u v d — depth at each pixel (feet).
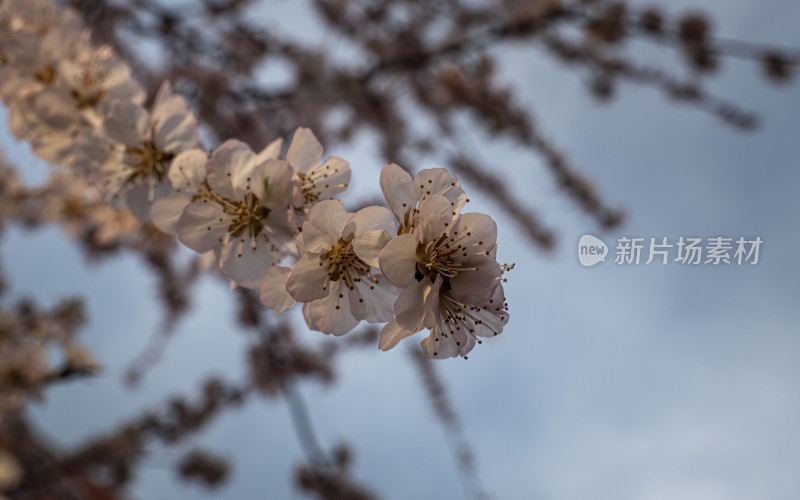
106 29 1.88
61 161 1.09
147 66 2.03
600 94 2.19
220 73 1.95
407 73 2.21
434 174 0.93
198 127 1.05
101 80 1.09
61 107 1.08
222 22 2.00
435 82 2.17
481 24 2.13
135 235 1.50
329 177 1.00
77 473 2.17
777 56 1.92
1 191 1.68
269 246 0.98
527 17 2.02
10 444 2.07
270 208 0.97
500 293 0.93
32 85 1.10
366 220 0.92
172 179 0.99
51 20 1.15
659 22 1.98
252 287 0.98
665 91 2.19
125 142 1.04
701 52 1.97
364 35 2.12
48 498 2.17
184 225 0.98
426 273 0.91
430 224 0.91
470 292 0.91
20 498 2.06
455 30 2.14
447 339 0.93
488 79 2.04
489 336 0.93
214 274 2.31
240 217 0.97
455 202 0.93
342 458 2.50
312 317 0.95
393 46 2.13
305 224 0.92
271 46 1.98
